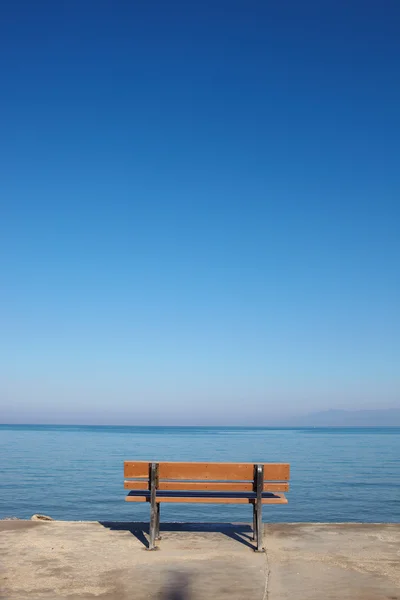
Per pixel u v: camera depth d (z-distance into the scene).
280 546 6.75
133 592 5.09
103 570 5.76
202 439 108.88
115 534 7.35
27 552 6.45
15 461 45.81
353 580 5.45
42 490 26.47
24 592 5.08
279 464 6.80
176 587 5.23
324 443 89.06
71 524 7.96
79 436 127.94
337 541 7.00
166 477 6.84
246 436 139.12
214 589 5.18
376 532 7.51
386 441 101.44
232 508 21.39
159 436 134.12
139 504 22.39
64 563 6.02
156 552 6.45
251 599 4.91
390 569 5.82
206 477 6.82
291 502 22.77
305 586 5.27
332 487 27.89
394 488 27.45
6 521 8.16
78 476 33.03
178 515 19.70
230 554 6.37
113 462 44.53
